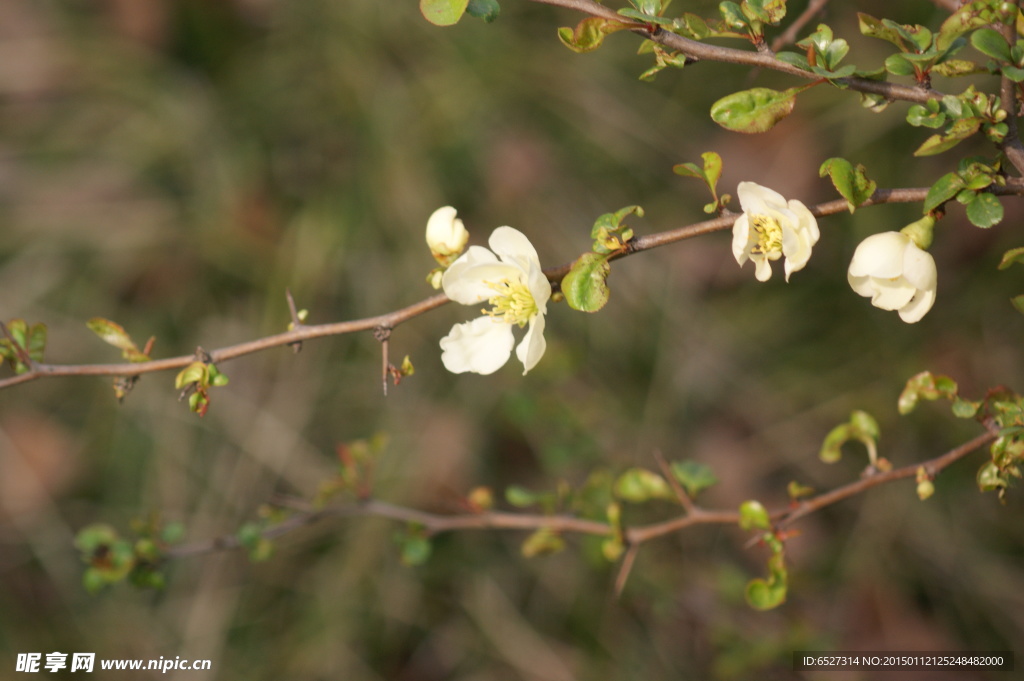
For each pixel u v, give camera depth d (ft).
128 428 5.11
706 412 5.20
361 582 4.74
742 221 2.96
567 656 4.54
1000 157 2.94
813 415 5.12
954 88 4.75
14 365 3.06
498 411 5.08
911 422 5.03
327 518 4.88
